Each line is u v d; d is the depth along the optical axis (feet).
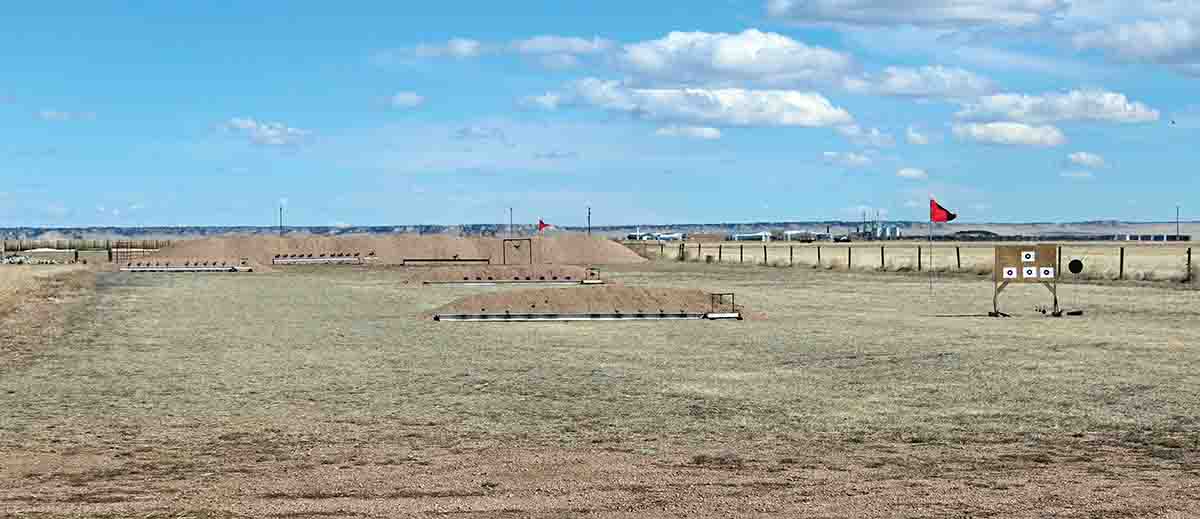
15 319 102.12
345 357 71.26
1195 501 31.32
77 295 141.38
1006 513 29.86
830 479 34.65
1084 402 51.31
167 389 56.85
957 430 44.21
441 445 41.16
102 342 81.30
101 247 454.81
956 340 80.33
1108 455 38.96
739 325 93.97
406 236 316.60
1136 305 114.11
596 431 44.19
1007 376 60.64
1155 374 61.16
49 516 29.60
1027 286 151.33
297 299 133.59
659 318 100.63
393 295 142.20
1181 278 154.92
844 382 58.65
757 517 29.48
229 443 41.73
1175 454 39.09
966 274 182.09
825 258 285.43
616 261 299.38
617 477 35.04
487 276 181.57
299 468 36.68
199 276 205.77
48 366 66.90
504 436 43.09
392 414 48.67
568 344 79.00
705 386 57.31
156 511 30.19
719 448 40.40
